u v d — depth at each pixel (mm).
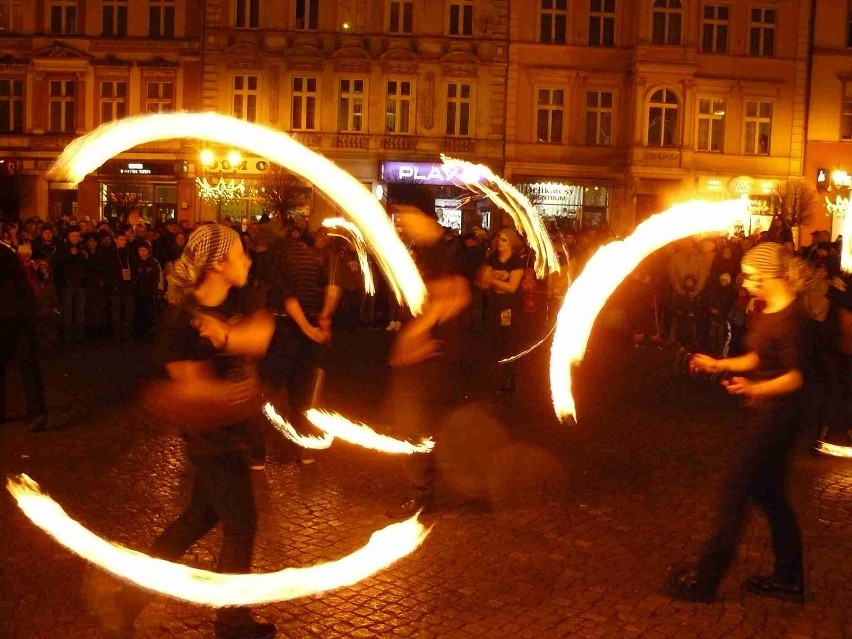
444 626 5195
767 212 36375
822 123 36969
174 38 36188
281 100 36156
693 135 36250
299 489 7801
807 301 9477
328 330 8664
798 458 9297
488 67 36062
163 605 5383
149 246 18328
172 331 4641
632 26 36156
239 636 4902
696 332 18516
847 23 36781
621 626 5246
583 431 10258
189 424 4668
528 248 14227
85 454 8758
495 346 12445
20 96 36625
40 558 6016
